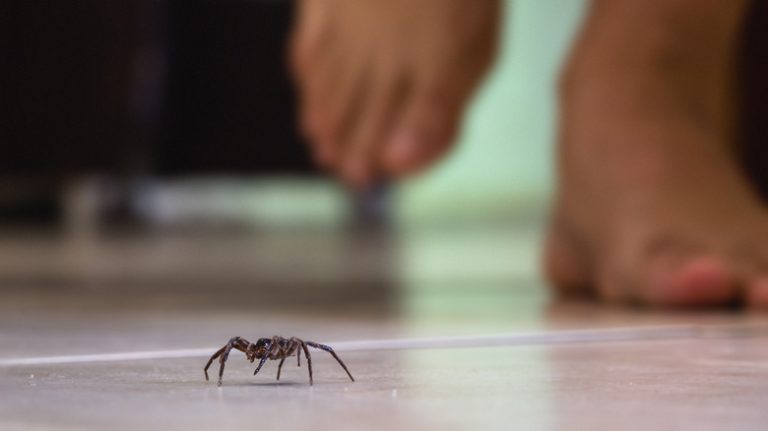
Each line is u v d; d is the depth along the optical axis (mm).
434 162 828
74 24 1245
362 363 485
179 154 1870
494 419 295
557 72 818
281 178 2035
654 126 756
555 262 794
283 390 370
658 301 708
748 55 904
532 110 3268
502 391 369
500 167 3270
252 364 471
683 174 741
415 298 786
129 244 1736
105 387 382
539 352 515
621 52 778
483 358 498
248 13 1922
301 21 855
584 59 788
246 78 1945
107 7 1265
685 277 699
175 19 1793
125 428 275
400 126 821
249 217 2895
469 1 819
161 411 308
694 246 718
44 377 420
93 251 1511
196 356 499
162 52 1722
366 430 271
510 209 3260
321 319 654
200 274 1050
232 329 606
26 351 519
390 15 820
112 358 495
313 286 905
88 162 1279
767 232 722
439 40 816
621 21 782
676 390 375
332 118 838
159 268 1129
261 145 1994
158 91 1734
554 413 309
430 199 3215
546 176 3271
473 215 3162
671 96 767
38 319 657
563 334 571
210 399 339
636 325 611
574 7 3227
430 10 817
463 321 636
